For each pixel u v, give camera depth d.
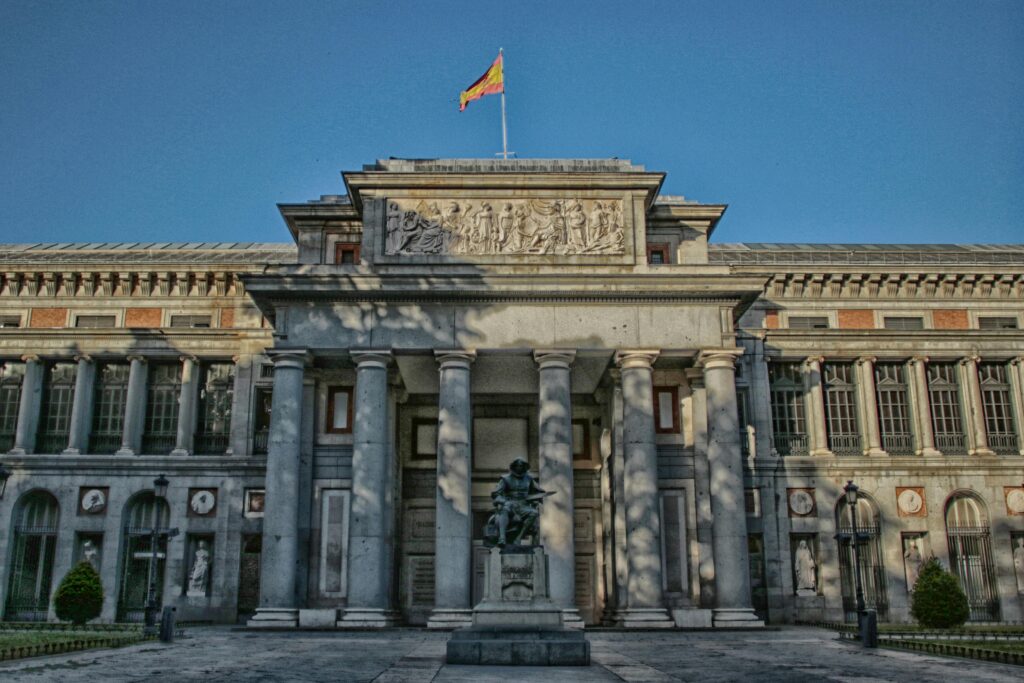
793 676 21.95
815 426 54.66
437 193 45.84
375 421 42.78
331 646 31.62
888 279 57.19
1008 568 52.75
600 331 43.97
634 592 41.56
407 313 43.88
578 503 51.91
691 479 46.53
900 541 52.97
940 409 55.59
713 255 60.16
